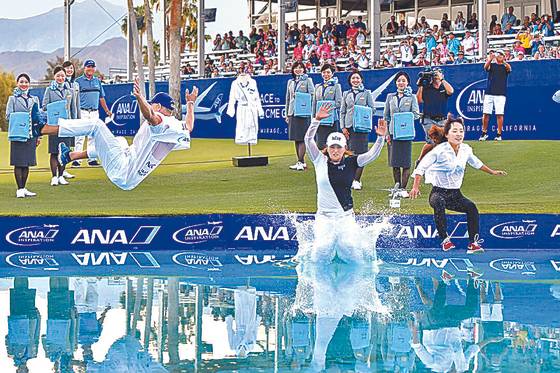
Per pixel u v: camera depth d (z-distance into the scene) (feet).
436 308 34.47
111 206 54.39
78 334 30.30
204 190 60.59
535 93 72.84
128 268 43.98
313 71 91.45
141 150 41.55
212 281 40.42
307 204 54.85
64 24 111.86
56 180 61.98
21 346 28.68
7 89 167.02
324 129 62.75
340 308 34.42
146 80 110.11
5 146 81.41
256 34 116.26
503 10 115.55
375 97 77.56
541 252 49.32
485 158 67.10
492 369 25.99
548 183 60.34
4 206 54.08
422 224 50.62
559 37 85.05
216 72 101.45
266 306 34.88
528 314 33.24
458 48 88.79
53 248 49.88
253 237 50.83
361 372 25.88
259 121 84.43
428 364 26.61
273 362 26.91
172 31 89.30
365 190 59.82
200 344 28.96
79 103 61.62
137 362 26.84
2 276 41.50
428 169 47.42
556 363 26.53
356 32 104.47
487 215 50.78
